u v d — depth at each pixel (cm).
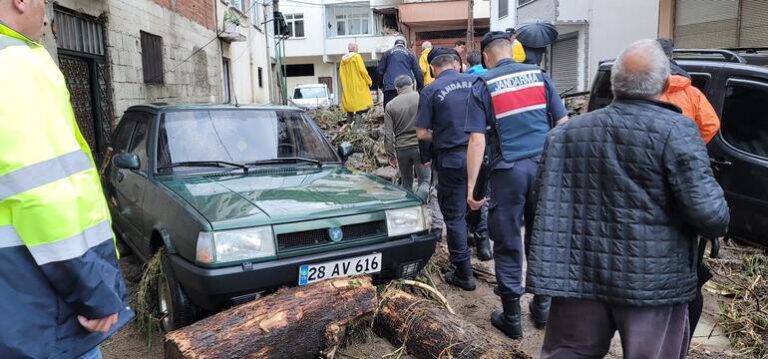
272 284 317
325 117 1134
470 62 696
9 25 177
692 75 531
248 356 284
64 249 167
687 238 229
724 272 454
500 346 304
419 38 3816
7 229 168
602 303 235
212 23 1450
